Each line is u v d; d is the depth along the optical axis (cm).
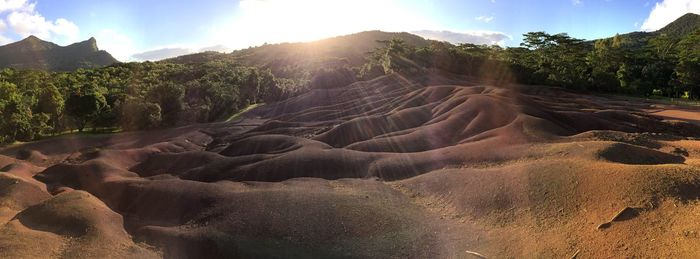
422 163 2169
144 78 7450
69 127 4788
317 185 1989
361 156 2381
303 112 4944
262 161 2431
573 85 6888
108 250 1472
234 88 6134
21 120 4097
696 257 1035
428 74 6612
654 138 2469
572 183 1547
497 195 1612
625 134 2381
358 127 3344
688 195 1322
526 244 1300
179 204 1822
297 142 2956
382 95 5088
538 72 7125
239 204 1692
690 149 2108
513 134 2386
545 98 5250
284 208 1617
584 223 1334
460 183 1784
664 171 1473
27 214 1728
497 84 6469
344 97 5500
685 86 6378
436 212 1644
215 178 2370
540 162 1798
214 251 1423
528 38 9444
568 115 3109
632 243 1171
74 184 2433
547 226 1377
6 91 4719
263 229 1499
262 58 16762
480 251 1312
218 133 4481
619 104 5316
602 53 8006
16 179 2289
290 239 1439
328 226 1490
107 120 4744
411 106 4012
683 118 4150
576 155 1864
